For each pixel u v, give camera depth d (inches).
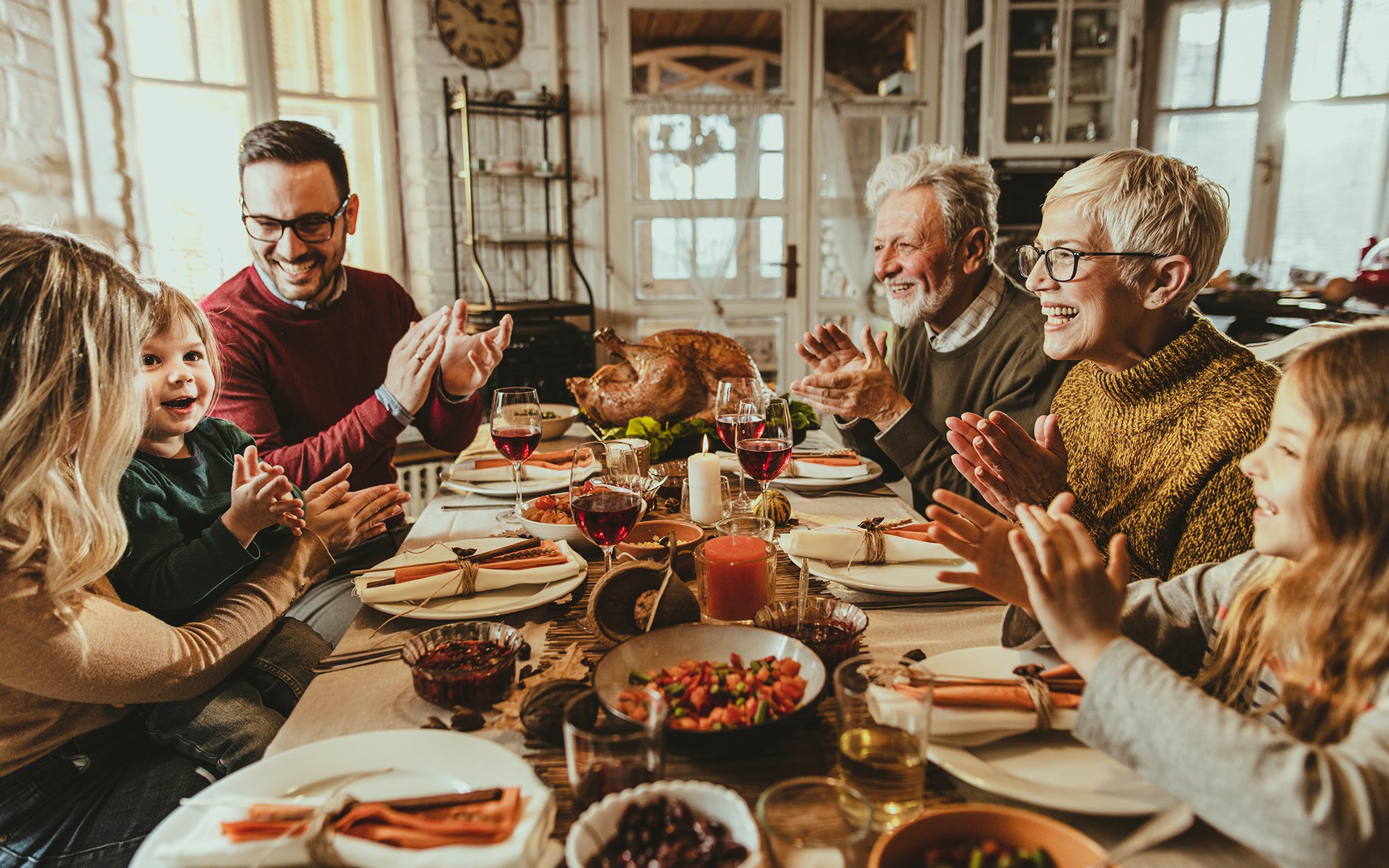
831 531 45.6
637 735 23.0
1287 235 172.1
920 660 34.0
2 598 30.2
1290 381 26.1
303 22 139.9
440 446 74.7
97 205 117.7
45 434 31.3
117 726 40.9
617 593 36.1
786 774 27.3
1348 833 19.9
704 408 78.4
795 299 169.5
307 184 68.8
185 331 46.6
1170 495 44.3
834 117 161.5
